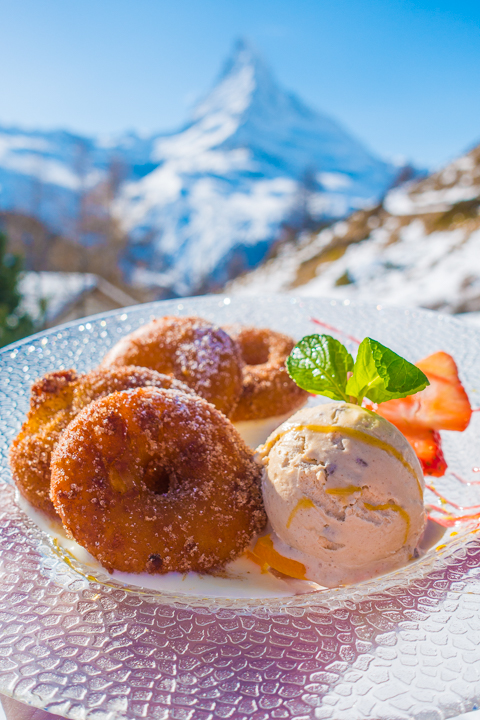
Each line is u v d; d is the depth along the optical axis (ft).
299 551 0.87
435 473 1.00
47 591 0.77
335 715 0.65
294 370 0.93
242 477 0.90
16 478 0.93
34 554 0.83
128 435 0.86
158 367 1.14
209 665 0.69
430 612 0.73
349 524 0.84
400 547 0.87
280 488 0.87
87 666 0.69
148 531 0.83
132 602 0.76
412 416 1.01
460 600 0.74
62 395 0.98
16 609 0.74
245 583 0.84
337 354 0.92
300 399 1.25
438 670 0.68
